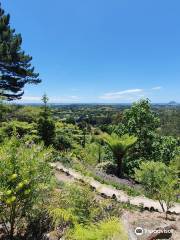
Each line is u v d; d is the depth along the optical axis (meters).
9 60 28.00
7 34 29.98
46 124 21.80
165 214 9.94
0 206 4.68
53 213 5.20
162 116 63.75
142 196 12.95
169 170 11.38
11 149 5.04
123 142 21.55
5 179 4.68
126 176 22.48
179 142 26.59
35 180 4.91
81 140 28.33
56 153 18.09
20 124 19.73
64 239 4.67
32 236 4.96
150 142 24.92
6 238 4.88
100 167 22.33
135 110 25.23
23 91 30.89
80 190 5.73
